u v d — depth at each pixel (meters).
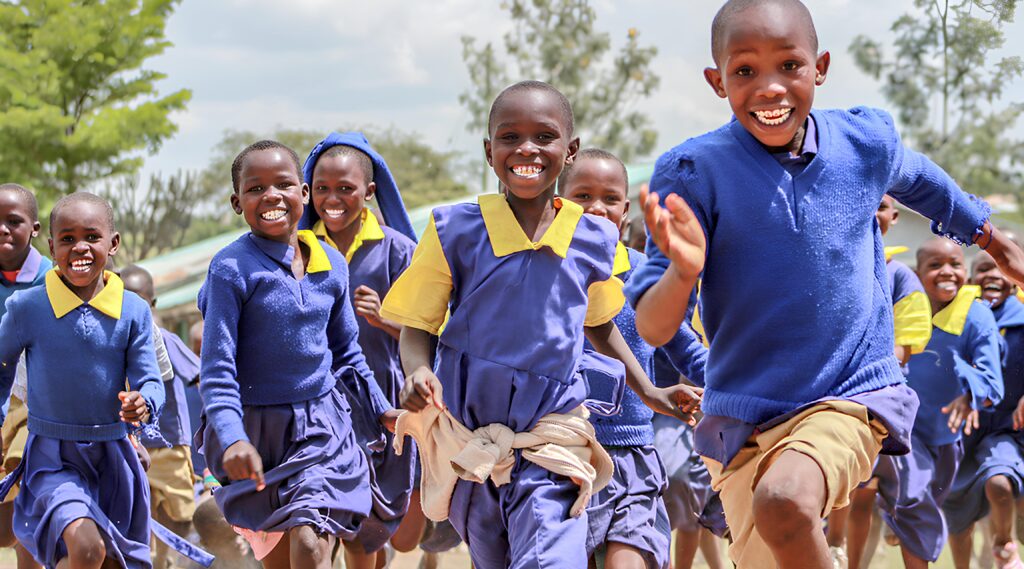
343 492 5.53
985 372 7.95
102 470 6.09
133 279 8.84
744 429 4.04
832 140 4.05
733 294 4.02
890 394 3.96
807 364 3.95
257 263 5.49
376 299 6.34
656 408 5.11
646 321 3.87
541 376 4.55
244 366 5.51
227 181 50.81
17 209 6.86
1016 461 8.25
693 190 4.04
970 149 18.77
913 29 10.91
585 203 6.29
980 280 8.81
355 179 6.71
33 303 6.03
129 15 32.50
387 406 6.00
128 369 6.11
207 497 8.71
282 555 5.62
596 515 5.59
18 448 6.97
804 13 3.93
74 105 32.78
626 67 36.06
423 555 7.96
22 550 6.89
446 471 4.67
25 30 32.66
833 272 3.96
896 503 7.68
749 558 4.14
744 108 3.93
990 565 9.06
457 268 4.65
